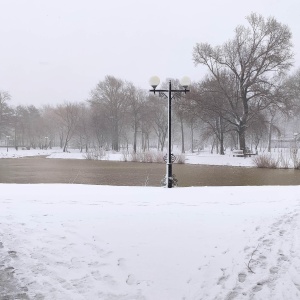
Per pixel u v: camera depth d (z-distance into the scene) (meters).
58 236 6.10
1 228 6.57
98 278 4.54
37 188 12.47
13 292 4.15
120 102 73.69
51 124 93.38
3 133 91.00
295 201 9.61
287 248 5.63
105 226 6.66
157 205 8.88
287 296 4.10
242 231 6.46
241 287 4.32
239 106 46.69
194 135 90.81
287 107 41.28
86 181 22.45
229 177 24.62
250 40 43.78
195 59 45.62
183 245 5.66
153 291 4.20
